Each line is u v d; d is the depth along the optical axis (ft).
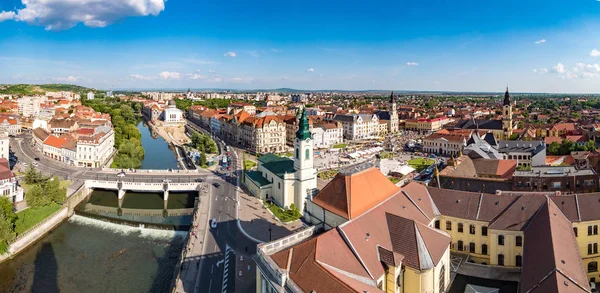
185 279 278.05
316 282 180.96
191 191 528.63
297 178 412.36
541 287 176.45
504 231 269.64
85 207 478.18
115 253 351.05
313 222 286.25
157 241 376.68
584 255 270.87
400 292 219.41
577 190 361.10
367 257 209.87
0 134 613.93
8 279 306.76
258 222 387.75
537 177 368.27
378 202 274.16
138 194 529.45
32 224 387.75
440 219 297.94
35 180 481.87
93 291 290.76
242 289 263.90
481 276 261.65
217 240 344.49
